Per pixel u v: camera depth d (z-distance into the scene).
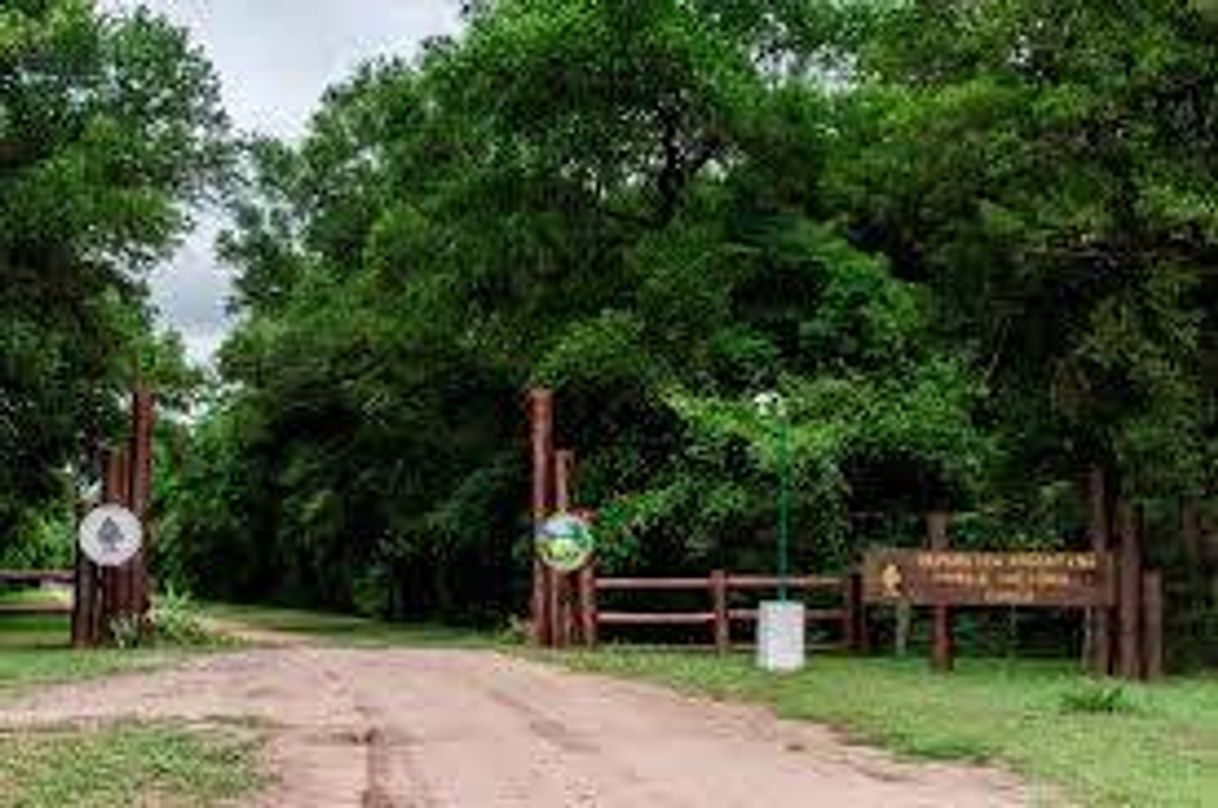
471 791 13.26
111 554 30.42
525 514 44.31
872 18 39.16
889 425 32.84
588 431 40.97
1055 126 25.55
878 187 36.09
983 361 29.16
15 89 37.94
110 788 12.86
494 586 49.62
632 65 37.81
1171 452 25.08
